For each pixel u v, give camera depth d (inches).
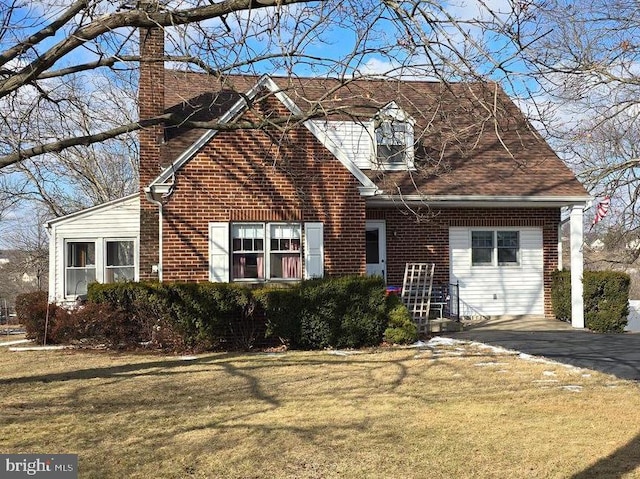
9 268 1665.8
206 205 570.9
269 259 581.9
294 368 437.4
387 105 402.6
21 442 266.5
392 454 246.4
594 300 642.8
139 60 352.5
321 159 591.2
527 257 716.7
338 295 539.8
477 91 381.4
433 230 697.0
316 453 248.7
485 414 303.6
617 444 255.4
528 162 718.5
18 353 534.0
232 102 664.4
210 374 418.6
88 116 490.3
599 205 718.5
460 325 629.0
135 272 698.8
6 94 350.0
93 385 385.7
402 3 318.0
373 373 414.0
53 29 338.6
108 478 224.7
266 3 315.3
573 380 379.2
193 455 248.2
